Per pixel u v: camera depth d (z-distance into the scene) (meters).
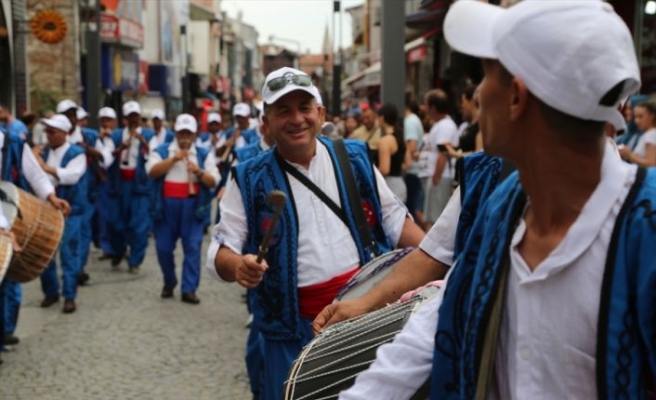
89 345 7.96
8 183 6.90
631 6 11.52
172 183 9.80
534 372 1.85
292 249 4.20
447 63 21.64
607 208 1.78
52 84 26.44
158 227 9.95
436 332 2.06
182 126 9.77
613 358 1.76
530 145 1.84
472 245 2.04
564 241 1.80
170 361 7.45
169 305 9.69
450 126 9.82
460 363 2.00
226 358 7.53
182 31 45.88
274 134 4.22
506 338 1.91
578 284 1.80
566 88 1.76
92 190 10.99
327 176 4.27
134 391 6.66
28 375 7.06
